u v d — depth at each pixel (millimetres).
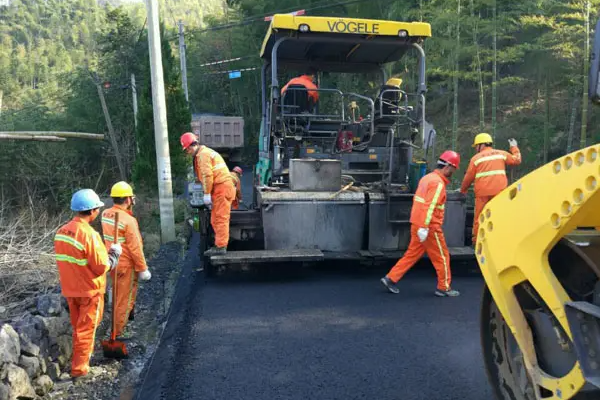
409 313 5133
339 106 9695
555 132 18984
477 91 26719
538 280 2295
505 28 16766
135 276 4996
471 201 10102
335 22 6879
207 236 6738
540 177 2305
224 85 40031
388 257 6254
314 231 6469
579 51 14562
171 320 5227
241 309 5355
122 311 4840
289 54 8016
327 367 3951
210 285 6320
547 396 2420
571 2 14891
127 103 26500
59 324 4379
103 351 4523
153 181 15062
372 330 4691
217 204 6152
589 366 2051
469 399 3439
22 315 4375
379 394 3521
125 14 29609
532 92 23828
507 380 2834
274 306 5430
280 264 7059
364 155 7426
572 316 2129
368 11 22719
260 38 34125
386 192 6508
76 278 4004
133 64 28172
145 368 4277
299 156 7434
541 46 16000
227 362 4086
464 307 5309
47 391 3854
